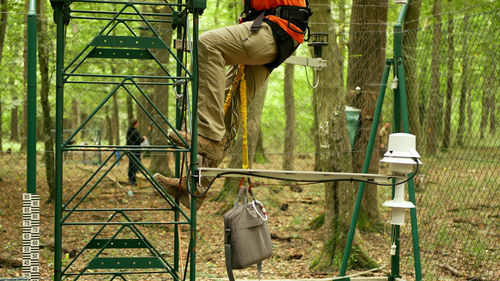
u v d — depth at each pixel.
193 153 4.21
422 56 7.64
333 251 8.01
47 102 11.31
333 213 8.16
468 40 6.54
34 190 4.04
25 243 4.00
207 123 4.33
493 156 6.65
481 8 13.89
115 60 11.44
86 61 11.39
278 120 20.86
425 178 8.42
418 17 13.30
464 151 7.11
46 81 11.16
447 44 6.98
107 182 14.45
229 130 4.77
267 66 4.69
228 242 4.18
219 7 17.55
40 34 10.46
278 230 10.37
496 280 6.62
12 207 10.94
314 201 12.97
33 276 4.02
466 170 7.74
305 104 17.83
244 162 4.41
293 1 4.52
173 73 12.83
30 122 4.02
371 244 9.00
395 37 6.47
